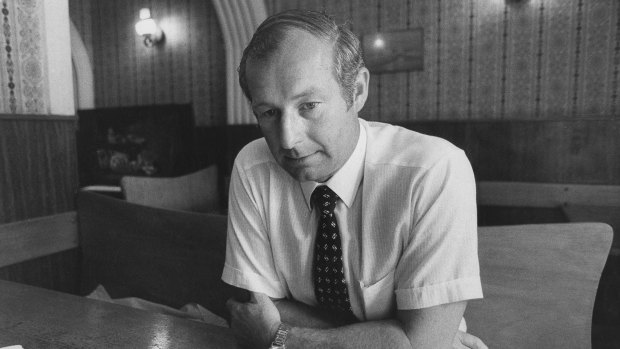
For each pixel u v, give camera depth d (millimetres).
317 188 1112
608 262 2367
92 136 5934
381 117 4984
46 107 2459
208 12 5852
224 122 5926
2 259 2193
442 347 1024
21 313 1246
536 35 4336
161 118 5398
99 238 2471
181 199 3842
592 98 4215
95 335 1102
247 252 1228
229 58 5484
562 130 4270
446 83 4691
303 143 952
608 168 4160
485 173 4559
